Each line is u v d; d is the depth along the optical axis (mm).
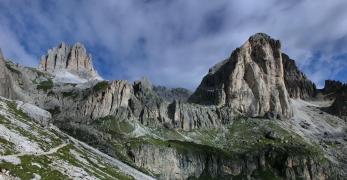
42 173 143500
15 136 179000
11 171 129875
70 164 182500
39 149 182125
